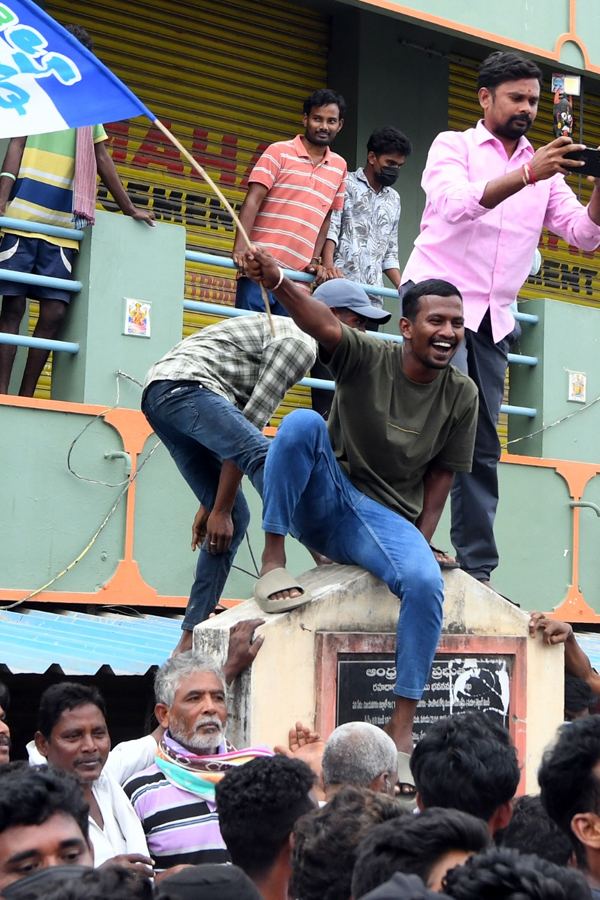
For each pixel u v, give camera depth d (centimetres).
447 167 726
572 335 998
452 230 734
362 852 279
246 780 370
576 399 995
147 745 521
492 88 732
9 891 251
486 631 603
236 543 633
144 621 771
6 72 512
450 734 381
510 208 741
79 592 773
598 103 1298
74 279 816
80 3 1015
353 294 665
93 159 809
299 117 1136
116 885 230
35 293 805
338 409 563
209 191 1083
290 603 535
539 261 975
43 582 761
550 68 1193
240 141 1101
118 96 521
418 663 531
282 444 532
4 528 752
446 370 562
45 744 492
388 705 564
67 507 773
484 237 736
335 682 550
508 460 948
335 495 554
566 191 754
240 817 366
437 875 269
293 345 607
